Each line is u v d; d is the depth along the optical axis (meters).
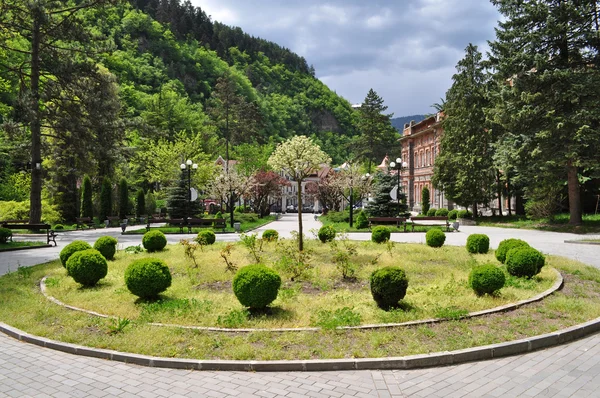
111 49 28.30
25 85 28.08
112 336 6.66
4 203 31.12
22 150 31.72
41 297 9.09
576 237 22.38
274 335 6.55
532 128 26.31
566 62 26.17
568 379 5.37
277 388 5.15
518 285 9.67
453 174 37.38
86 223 34.06
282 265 11.67
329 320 7.04
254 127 78.75
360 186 39.00
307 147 14.04
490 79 34.50
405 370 5.68
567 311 7.82
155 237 16.12
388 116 75.62
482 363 5.89
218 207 54.69
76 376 5.57
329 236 17.17
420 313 7.50
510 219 34.81
